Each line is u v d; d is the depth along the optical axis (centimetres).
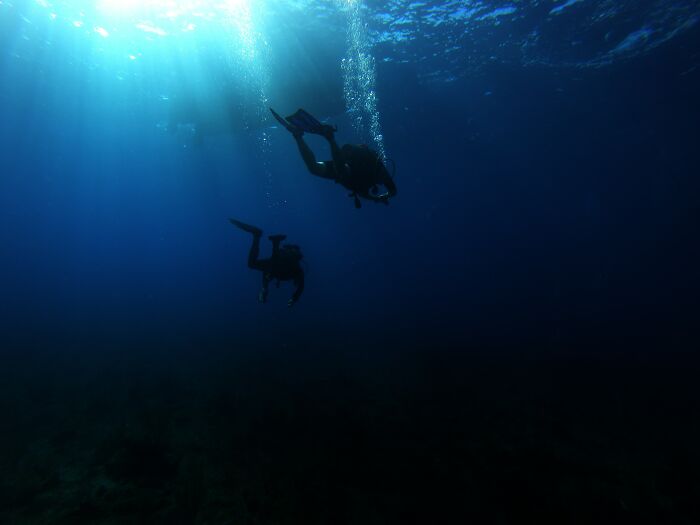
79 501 566
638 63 1529
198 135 2084
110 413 925
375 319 2525
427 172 4306
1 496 577
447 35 1266
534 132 2588
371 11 1103
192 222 13088
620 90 1831
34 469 659
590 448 777
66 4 1165
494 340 1795
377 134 2445
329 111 1717
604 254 4188
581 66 1544
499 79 1653
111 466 659
